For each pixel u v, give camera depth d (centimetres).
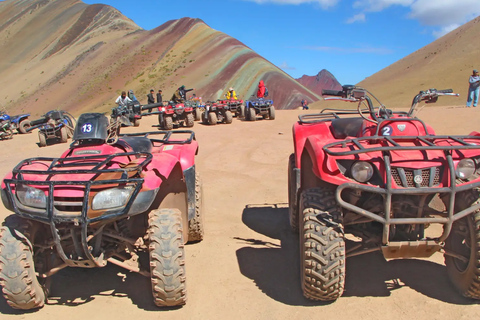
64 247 400
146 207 375
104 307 393
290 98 9412
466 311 369
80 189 365
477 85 1858
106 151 429
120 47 13638
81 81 11962
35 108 10881
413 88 5175
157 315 379
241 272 455
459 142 382
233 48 12150
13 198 371
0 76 14025
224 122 1891
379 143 416
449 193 347
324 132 495
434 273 440
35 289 379
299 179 496
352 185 355
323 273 359
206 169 946
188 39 13350
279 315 373
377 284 421
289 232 563
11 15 17862
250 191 765
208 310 384
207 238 550
